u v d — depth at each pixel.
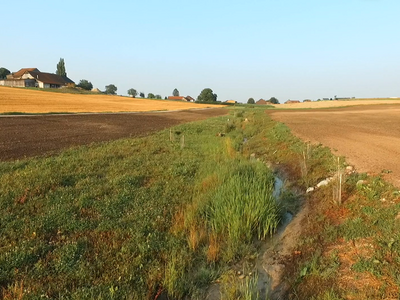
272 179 9.76
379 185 7.16
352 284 4.21
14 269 4.59
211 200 7.34
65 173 9.23
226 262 5.36
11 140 15.62
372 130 18.69
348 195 7.19
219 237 6.09
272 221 6.53
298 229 6.43
